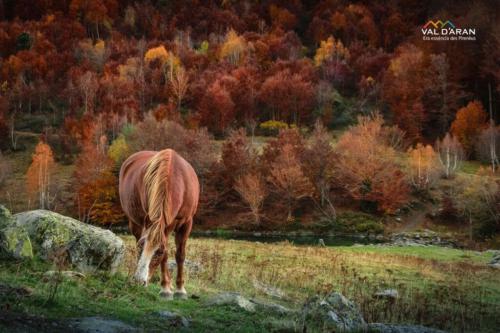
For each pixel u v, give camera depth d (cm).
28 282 730
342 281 1505
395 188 6475
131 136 8656
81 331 542
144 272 719
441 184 7200
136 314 679
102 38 19750
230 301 870
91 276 862
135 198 829
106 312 655
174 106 11988
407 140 9281
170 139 7931
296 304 1107
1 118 10662
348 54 15250
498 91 10756
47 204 6988
